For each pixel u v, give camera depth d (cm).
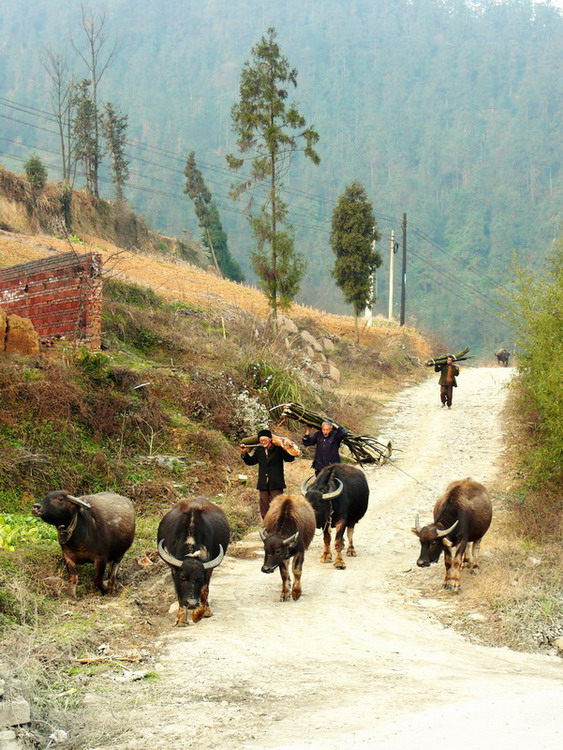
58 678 764
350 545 1312
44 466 1396
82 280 2102
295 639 907
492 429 2448
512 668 829
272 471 1296
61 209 5538
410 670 804
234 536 1395
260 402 2130
